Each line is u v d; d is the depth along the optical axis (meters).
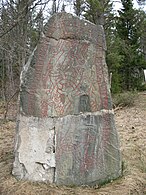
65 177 3.85
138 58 18.39
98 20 14.72
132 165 4.64
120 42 16.64
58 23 3.88
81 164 3.93
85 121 3.98
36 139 3.83
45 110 3.82
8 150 5.32
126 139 6.38
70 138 3.89
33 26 11.34
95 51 4.09
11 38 9.77
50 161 3.82
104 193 3.66
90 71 4.04
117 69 16.81
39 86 3.83
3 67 12.41
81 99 3.97
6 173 4.09
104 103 4.12
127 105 12.16
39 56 3.84
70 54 3.93
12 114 9.51
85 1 14.97
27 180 3.86
